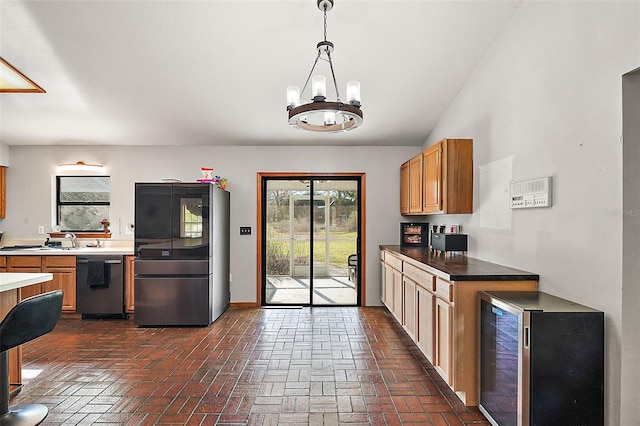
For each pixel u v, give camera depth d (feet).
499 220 9.35
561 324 5.85
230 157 16.26
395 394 8.30
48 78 10.93
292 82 11.27
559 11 7.09
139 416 7.38
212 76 10.96
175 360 10.23
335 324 13.61
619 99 5.70
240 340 11.87
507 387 6.42
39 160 16.15
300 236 16.67
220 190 14.74
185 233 13.46
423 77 11.07
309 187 16.69
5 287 7.20
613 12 5.80
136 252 13.44
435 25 9.00
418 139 15.57
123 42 9.47
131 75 10.86
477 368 7.72
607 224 5.91
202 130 14.56
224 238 15.34
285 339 11.96
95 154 16.17
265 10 8.50
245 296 16.30
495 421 6.87
